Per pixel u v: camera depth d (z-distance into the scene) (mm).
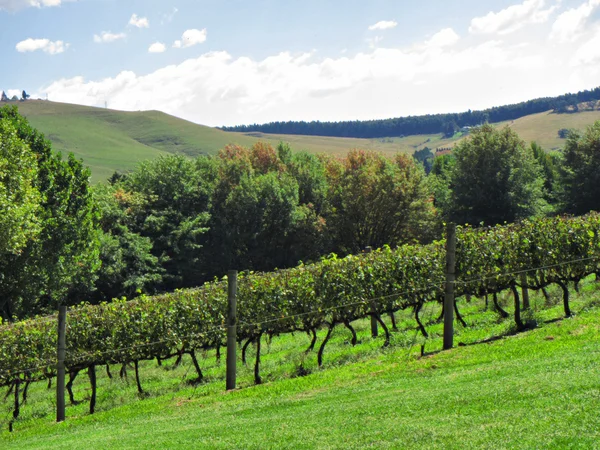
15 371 19062
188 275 68438
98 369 26688
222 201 73625
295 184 74125
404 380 11117
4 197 36094
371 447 6855
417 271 18266
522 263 17734
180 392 16750
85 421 14906
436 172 120438
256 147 92188
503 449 5832
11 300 45531
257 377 15898
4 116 48031
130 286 59375
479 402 7801
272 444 7957
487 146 75750
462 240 18344
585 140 78750
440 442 6461
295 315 17578
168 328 18875
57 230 45844
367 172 74188
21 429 16500
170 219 67375
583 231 18266
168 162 70000
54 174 47219
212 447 8469
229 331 15172
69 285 51750
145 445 9633
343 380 12523
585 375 7996
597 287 19797
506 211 74062
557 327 13406
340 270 18016
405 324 22031
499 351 12016
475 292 18391
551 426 6180
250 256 71500
